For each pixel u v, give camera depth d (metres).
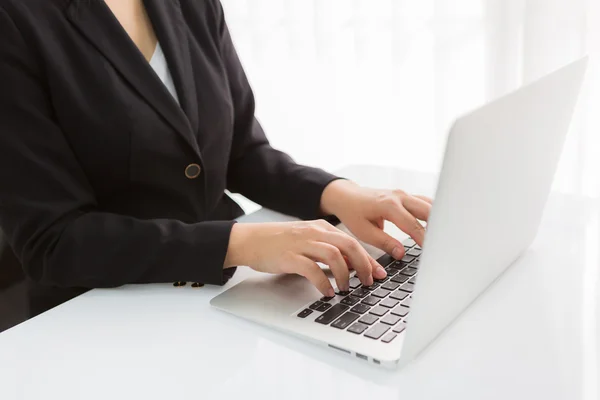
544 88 0.76
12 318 1.05
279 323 0.79
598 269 0.91
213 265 0.89
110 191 1.02
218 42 1.17
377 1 1.66
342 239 0.87
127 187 1.03
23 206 0.91
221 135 1.11
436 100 1.59
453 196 0.64
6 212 0.92
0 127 0.90
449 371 0.70
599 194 1.29
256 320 0.80
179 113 1.01
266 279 0.91
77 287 1.00
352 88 1.77
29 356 0.76
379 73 1.71
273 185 1.16
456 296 0.76
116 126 0.97
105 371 0.72
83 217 0.93
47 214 0.91
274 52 1.88
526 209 0.86
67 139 0.97
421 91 1.64
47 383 0.70
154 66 1.07
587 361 0.71
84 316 0.84
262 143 1.24
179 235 0.91
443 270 0.69
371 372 0.70
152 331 0.80
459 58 1.55
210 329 0.79
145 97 0.99
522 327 0.78
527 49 1.41
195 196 1.07
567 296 0.84
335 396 0.66
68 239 0.91
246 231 0.92
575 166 1.37
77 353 0.76
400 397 0.66
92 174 1.00
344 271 0.85
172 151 1.02
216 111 1.09
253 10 1.87
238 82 1.22
